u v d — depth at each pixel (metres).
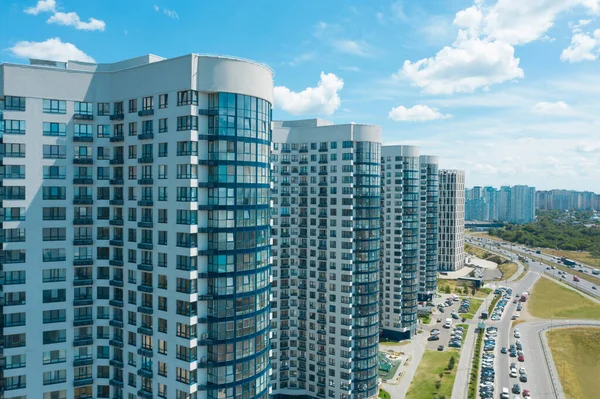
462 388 118.00
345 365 104.12
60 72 67.50
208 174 61.78
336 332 105.69
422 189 196.75
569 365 133.88
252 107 63.75
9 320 64.88
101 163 69.50
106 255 70.12
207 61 60.81
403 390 117.19
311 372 109.06
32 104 66.06
